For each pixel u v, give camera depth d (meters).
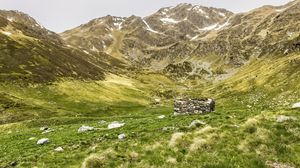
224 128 30.78
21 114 118.56
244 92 190.00
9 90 143.00
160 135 34.16
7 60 172.50
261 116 32.44
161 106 170.38
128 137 37.06
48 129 61.38
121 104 168.00
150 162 26.45
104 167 26.55
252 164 24.23
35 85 158.00
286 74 183.12
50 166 29.52
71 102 150.25
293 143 26.97
